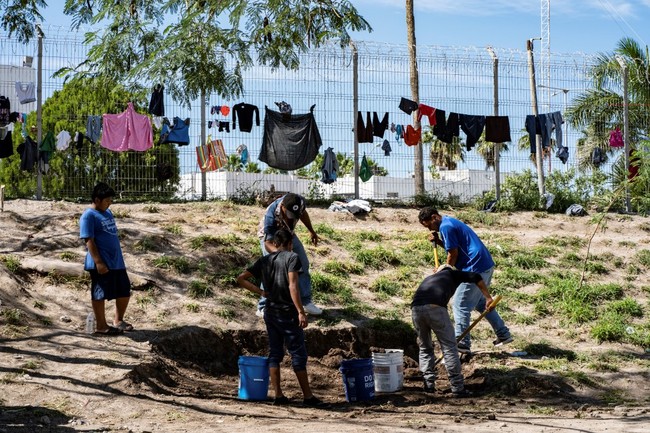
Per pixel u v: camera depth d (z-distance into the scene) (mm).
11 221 13258
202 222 14766
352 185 19578
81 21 12586
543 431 7062
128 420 7172
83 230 9414
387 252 14164
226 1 11688
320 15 12500
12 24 12461
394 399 9039
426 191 18891
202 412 7648
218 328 10688
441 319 9203
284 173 20438
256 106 16438
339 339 11039
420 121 17641
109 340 9602
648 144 17188
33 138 16000
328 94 17062
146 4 12320
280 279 8375
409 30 20344
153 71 11523
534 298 13008
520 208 18766
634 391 9750
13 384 7812
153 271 11859
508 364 10367
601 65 19703
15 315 9758
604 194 19406
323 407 8383
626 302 12844
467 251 10195
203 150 16422
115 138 15688
